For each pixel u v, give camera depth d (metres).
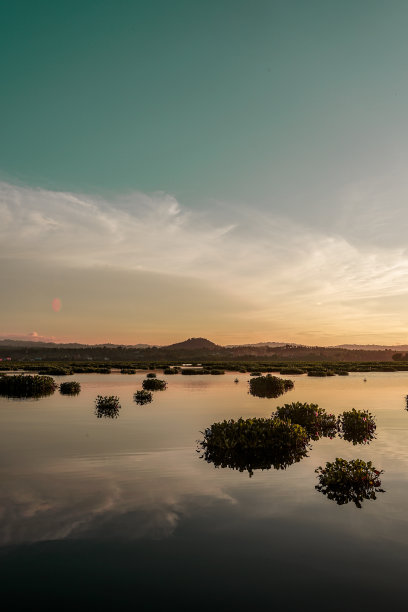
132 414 22.86
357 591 6.04
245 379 50.59
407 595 5.94
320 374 59.75
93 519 8.53
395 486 10.64
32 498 9.78
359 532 7.93
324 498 9.75
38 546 7.37
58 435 17.14
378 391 36.19
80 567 6.67
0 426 19.22
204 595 5.93
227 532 7.92
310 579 6.34
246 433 14.84
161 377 53.75
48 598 5.86
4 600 5.80
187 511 8.96
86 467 12.43
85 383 44.06
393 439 16.62
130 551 7.19
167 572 6.53
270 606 5.68
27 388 34.28
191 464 12.78
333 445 15.52
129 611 5.57
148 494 10.06
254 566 6.70
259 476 11.52
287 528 8.11
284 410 20.75
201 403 27.48
